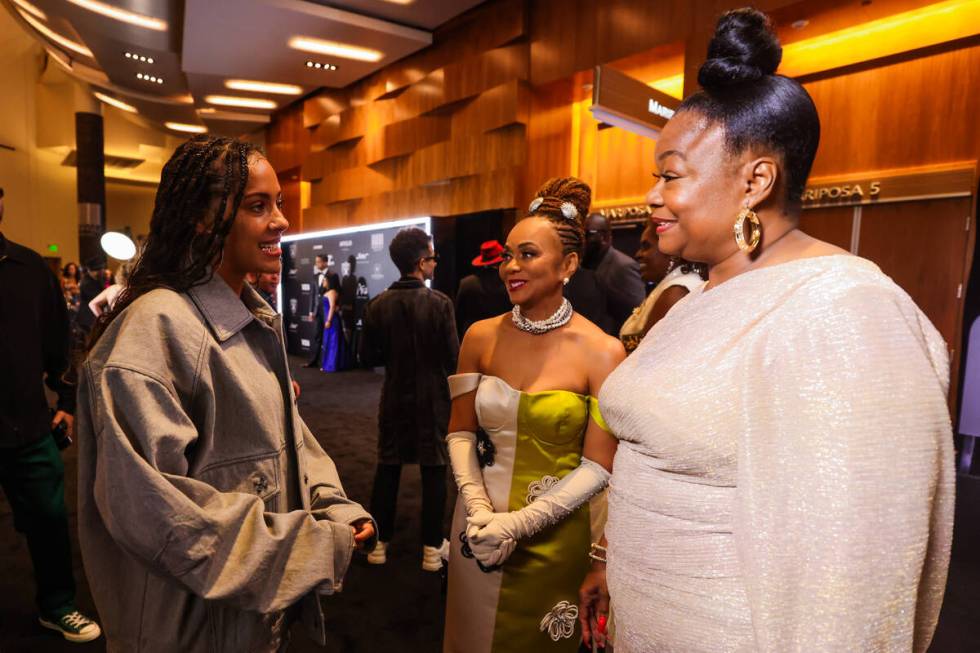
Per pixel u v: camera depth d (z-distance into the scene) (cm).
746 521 52
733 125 60
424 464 241
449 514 306
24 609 210
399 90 835
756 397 53
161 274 85
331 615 212
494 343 128
